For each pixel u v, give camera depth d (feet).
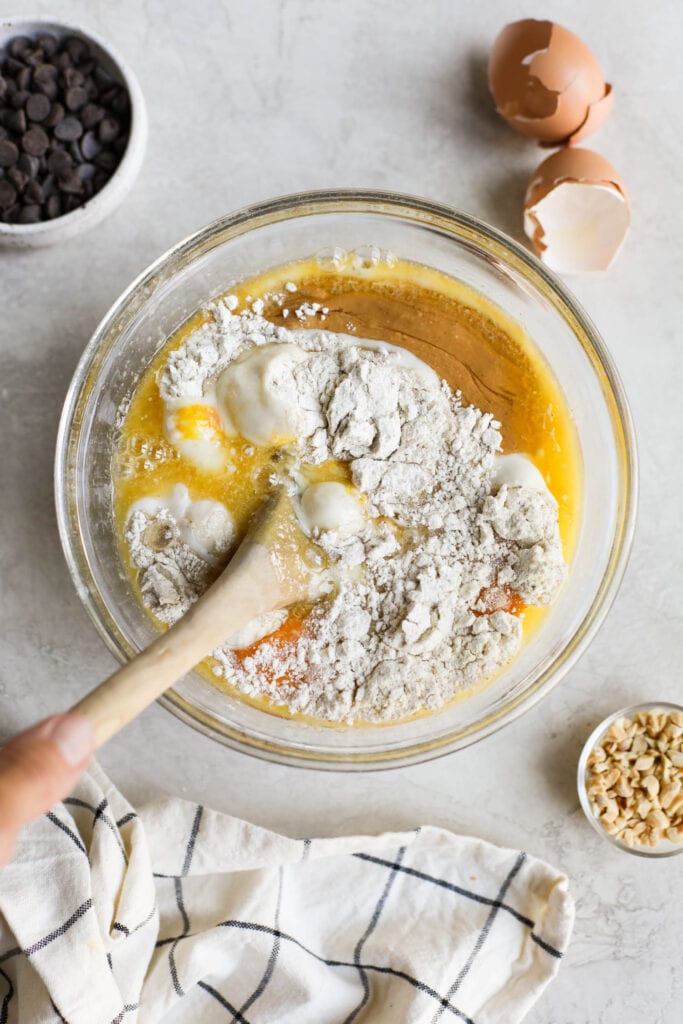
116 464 2.00
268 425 1.92
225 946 2.03
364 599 1.94
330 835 2.11
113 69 2.11
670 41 2.13
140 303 1.99
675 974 2.11
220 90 2.13
